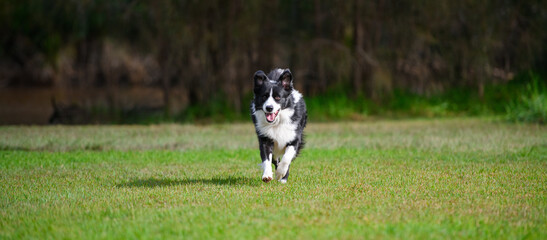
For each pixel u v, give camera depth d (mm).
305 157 10227
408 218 5336
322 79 20172
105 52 28891
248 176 8148
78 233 4980
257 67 19594
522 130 13992
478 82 20281
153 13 18344
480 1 19266
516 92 19344
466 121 17094
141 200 6316
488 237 4719
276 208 5781
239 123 17719
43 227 5168
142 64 30922
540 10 20125
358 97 19703
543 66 20859
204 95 19344
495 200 6117
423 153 10516
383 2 19641
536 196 6316
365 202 6051
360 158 9984
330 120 18578
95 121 18391
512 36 20500
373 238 4695
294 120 7418
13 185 7445
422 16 19609
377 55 19953
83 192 6871
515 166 8672
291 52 19750
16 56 31781
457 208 5750
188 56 19031
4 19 25312
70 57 29703
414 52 20484
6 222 5406
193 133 14328
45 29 23688
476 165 8844
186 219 5340
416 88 20875
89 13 19391
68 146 11797
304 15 20203
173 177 8070
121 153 10820
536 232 4836
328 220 5258
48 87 32938
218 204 6023
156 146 11922
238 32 18562
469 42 19828
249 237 4762
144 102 24203
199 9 18391
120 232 4957
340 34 20234
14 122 18375
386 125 16406
